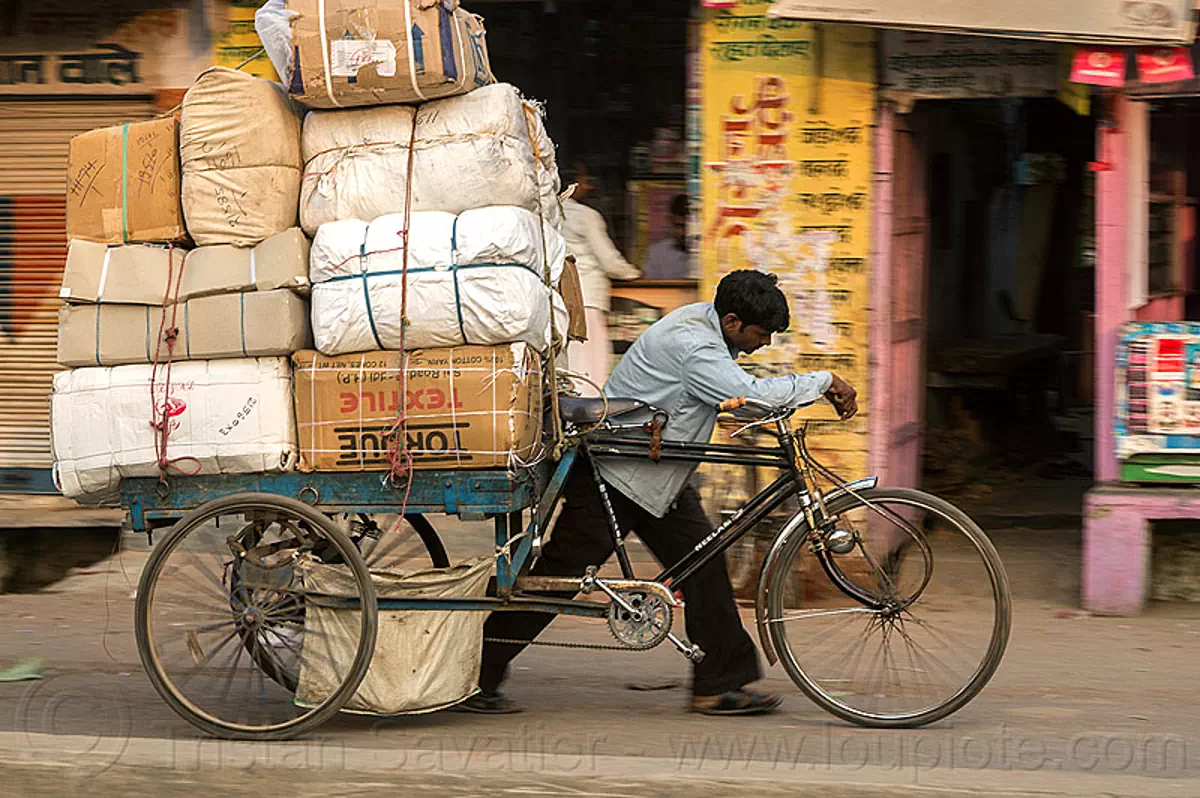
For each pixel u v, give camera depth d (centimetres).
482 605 625
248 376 611
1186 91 844
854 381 942
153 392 616
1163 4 787
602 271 999
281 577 623
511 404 589
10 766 564
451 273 587
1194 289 950
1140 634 837
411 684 617
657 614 625
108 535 1017
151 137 622
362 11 590
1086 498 880
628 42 1051
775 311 635
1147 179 874
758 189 945
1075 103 883
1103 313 881
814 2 826
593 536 642
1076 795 514
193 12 996
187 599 631
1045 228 1605
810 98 932
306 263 611
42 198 1035
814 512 632
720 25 941
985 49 898
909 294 1013
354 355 605
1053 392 1559
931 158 1223
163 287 615
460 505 600
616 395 648
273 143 612
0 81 1020
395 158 602
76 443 626
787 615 647
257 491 619
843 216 935
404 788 542
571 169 1067
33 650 827
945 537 689
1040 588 944
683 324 638
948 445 1299
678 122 1048
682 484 638
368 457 603
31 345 1047
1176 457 869
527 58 1066
